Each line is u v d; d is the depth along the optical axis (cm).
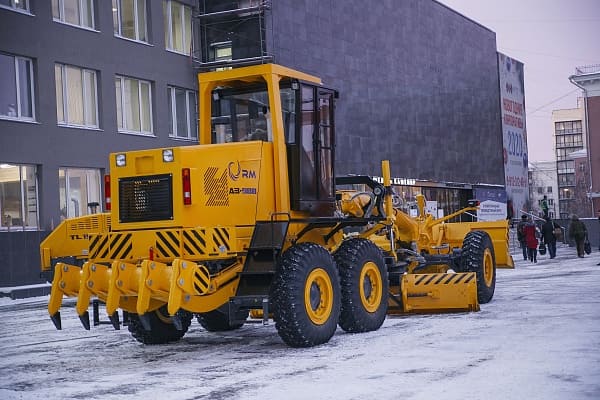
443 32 4703
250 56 3089
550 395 666
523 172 5994
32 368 936
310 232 1111
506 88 5697
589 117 5594
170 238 936
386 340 1019
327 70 3506
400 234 1426
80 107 2619
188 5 3081
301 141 1059
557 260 3145
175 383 796
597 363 801
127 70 2766
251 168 1020
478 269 1426
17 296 2169
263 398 704
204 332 1225
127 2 2822
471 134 5038
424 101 4425
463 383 727
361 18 3794
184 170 949
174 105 3008
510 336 1005
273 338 1120
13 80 2402
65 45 2541
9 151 2347
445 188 4703
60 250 1470
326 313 1009
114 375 862
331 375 798
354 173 3691
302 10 3328
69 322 1468
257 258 998
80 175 2608
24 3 2448
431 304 1284
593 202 5575
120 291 920
